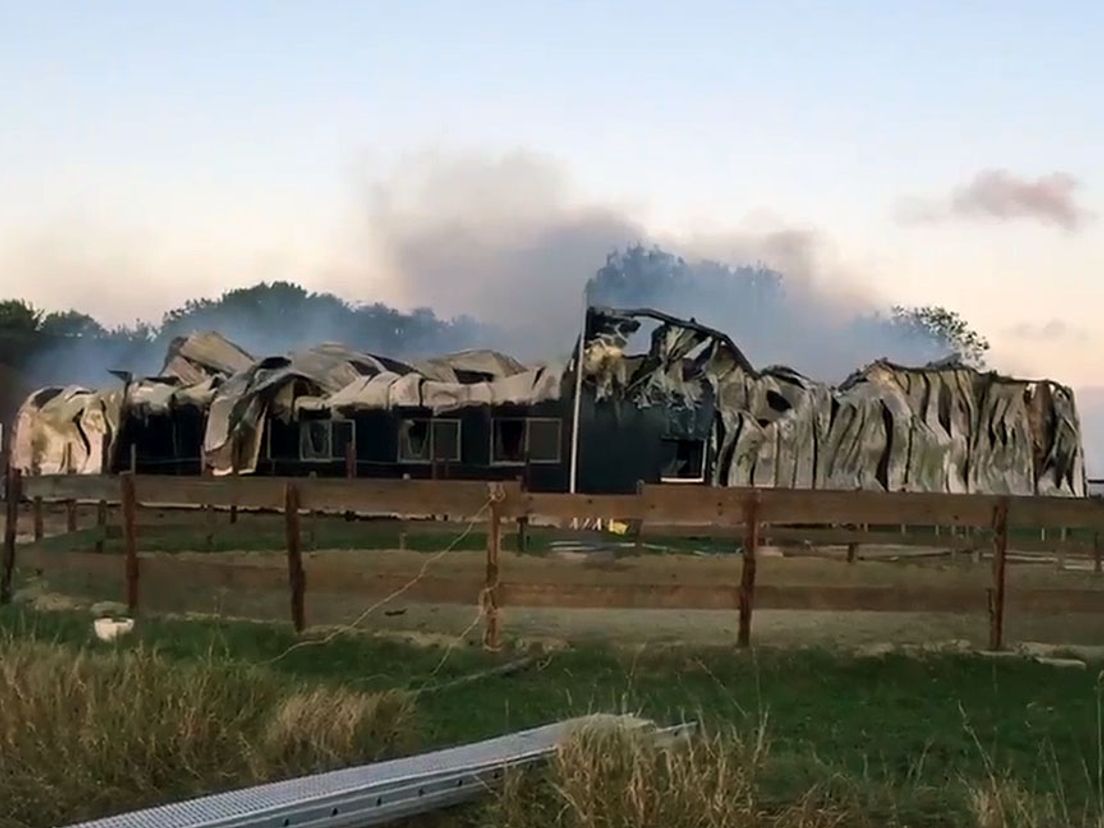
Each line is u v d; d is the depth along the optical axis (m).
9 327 57.41
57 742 5.50
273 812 4.52
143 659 6.64
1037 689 8.54
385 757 5.77
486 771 5.17
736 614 11.59
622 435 22.36
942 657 9.33
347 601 11.52
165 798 5.16
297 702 6.08
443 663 9.03
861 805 5.10
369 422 23.42
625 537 17.11
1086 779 6.02
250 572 10.55
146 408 25.30
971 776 6.01
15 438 26.02
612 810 4.66
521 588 9.62
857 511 9.85
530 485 22.50
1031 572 15.01
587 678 8.63
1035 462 26.58
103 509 15.78
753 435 23.03
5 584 11.96
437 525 15.39
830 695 8.25
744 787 4.88
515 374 23.69
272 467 23.75
